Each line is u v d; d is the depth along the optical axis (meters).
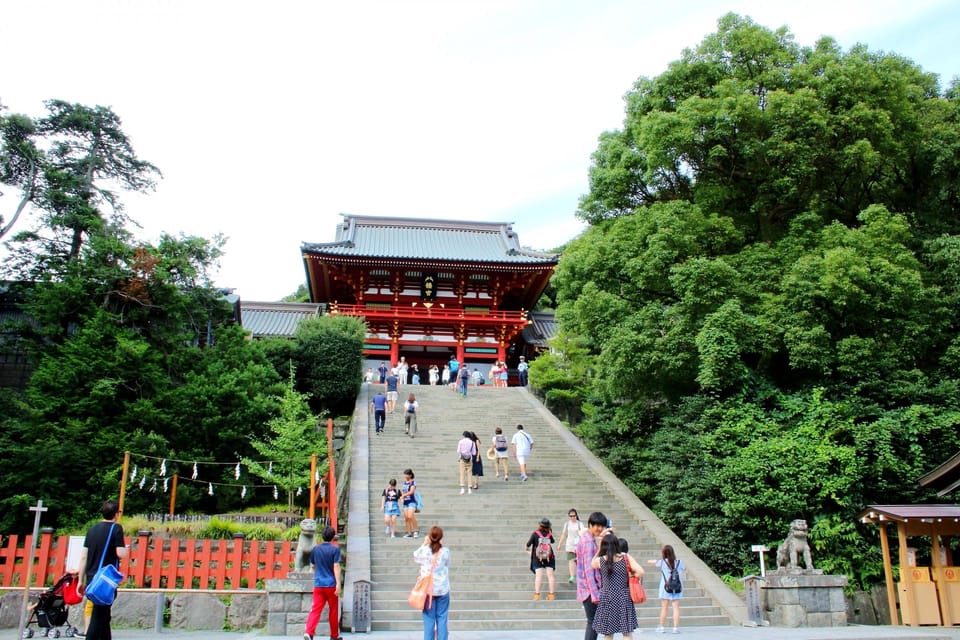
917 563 16.58
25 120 23.42
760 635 11.79
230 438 21.06
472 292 43.88
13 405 20.33
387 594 13.54
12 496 18.09
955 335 19.78
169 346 23.00
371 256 40.03
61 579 11.83
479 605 13.56
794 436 16.92
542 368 31.33
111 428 19.52
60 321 21.53
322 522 18.05
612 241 21.14
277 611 11.74
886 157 21.44
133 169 26.22
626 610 8.41
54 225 22.95
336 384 27.88
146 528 15.04
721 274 18.95
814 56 21.88
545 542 13.95
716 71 22.48
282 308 42.59
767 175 21.14
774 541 16.47
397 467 20.55
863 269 17.36
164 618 12.57
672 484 18.39
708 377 17.84
